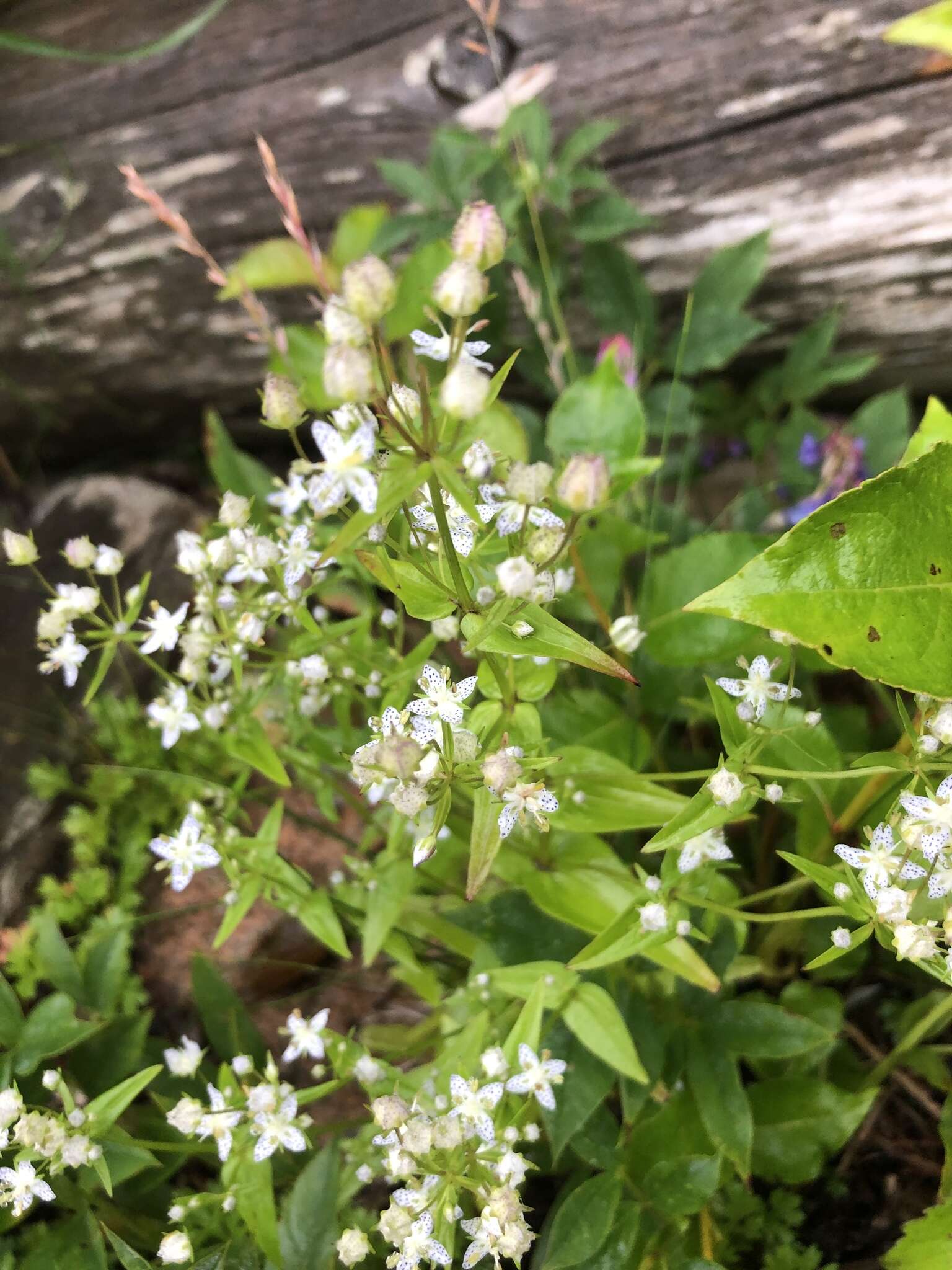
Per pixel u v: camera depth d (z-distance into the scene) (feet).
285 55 0.90
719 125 0.83
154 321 1.07
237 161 0.95
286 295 1.01
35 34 0.98
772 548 0.41
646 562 0.72
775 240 0.87
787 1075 0.61
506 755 0.43
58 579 1.01
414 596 0.46
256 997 0.80
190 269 1.01
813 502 0.81
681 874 0.51
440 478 0.41
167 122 0.95
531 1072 0.50
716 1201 0.62
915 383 0.98
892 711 0.74
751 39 0.79
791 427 0.89
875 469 0.83
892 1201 0.66
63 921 0.81
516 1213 0.45
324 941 0.61
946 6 0.39
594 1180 0.54
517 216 0.87
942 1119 0.58
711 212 0.87
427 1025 0.71
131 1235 0.62
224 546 0.55
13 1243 0.66
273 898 0.62
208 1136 0.58
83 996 0.69
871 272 0.87
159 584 1.00
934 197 0.81
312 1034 0.55
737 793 0.45
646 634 0.65
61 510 1.07
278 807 0.63
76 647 0.57
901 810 0.47
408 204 0.93
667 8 0.80
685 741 0.82
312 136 0.92
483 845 0.45
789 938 0.67
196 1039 0.78
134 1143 0.52
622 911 0.57
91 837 0.84
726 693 0.54
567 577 0.56
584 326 0.97
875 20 0.75
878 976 0.72
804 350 0.90
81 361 1.13
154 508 1.05
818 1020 0.63
